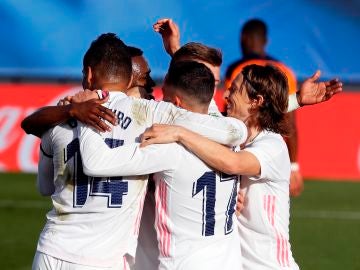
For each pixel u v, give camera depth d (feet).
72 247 36.11
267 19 117.19
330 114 106.32
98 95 36.91
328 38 117.29
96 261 36.09
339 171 106.01
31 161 108.27
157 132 35.60
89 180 36.32
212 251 36.58
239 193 38.52
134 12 117.60
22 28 119.34
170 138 35.65
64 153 36.70
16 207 88.22
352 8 116.67
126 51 38.14
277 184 38.37
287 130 39.47
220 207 36.83
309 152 106.32
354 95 106.63
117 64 37.65
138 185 36.78
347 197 96.07
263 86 38.37
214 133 36.42
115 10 117.91
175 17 117.50
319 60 117.60
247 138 38.93
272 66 39.06
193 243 36.47
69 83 121.80
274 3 116.88
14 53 119.75
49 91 109.29
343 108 106.32
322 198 95.20
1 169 108.58
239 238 38.58
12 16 119.24
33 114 37.29
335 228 81.20
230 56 117.19
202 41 117.50
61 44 119.44
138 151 35.60
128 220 36.78
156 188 36.91
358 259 69.77
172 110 36.91
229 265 36.81
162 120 36.83
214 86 37.73
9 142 108.78
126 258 37.37
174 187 36.35
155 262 38.37
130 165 35.42
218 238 36.83
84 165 35.47
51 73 119.85
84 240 36.22
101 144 35.68
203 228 36.50
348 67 117.60
